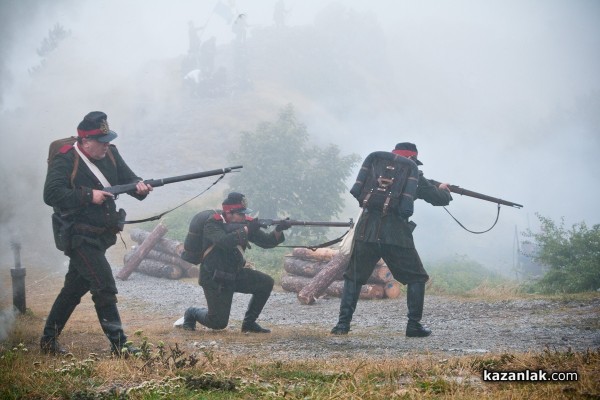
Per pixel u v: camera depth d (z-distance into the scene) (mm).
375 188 8203
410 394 4445
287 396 4461
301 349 7156
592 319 8750
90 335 8211
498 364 5301
